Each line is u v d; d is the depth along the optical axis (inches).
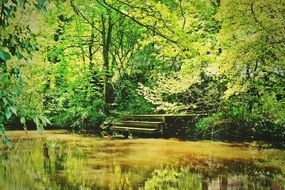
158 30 386.0
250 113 665.6
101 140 777.6
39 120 203.9
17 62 237.5
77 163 539.8
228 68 565.9
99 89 1055.6
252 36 525.7
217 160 546.3
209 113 743.1
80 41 1024.9
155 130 797.2
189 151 622.5
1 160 563.2
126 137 815.7
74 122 987.3
